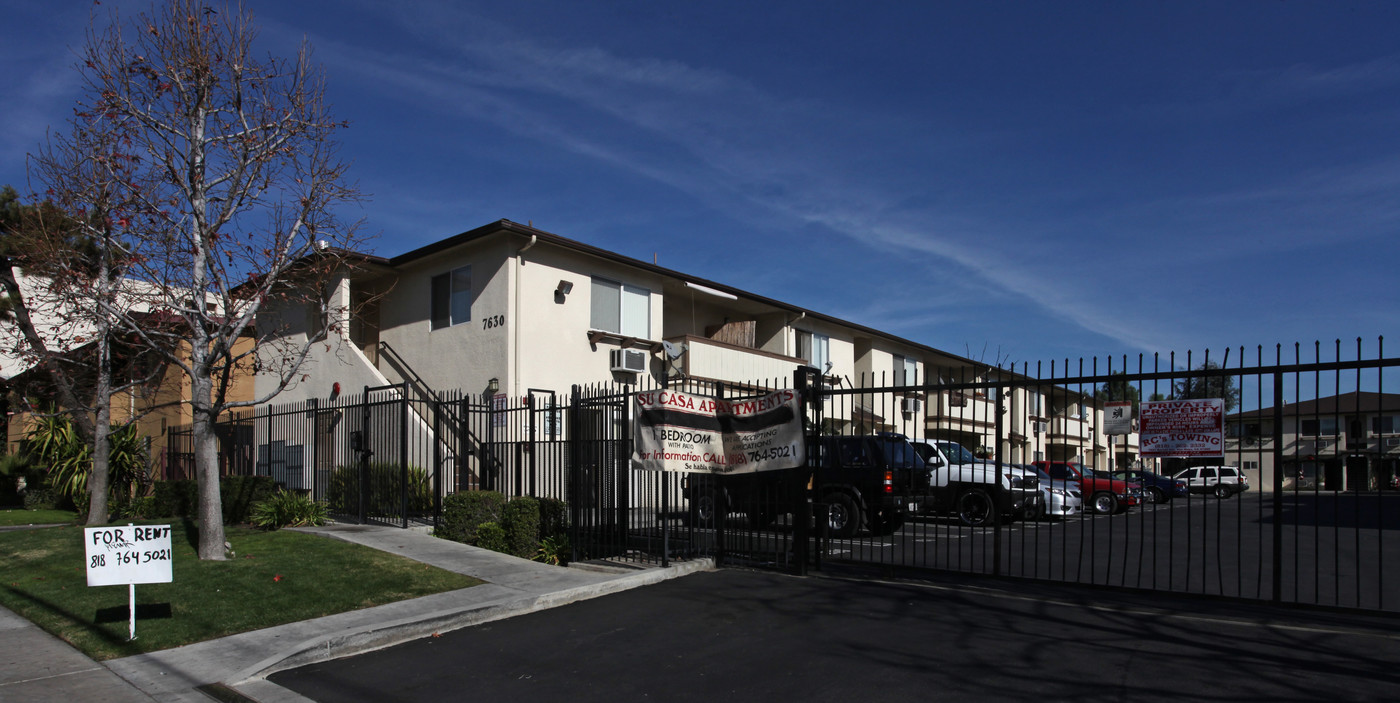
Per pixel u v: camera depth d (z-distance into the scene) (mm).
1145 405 8070
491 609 8070
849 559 10359
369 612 7996
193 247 10977
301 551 10891
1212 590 9203
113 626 7605
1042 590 8711
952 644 6711
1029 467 21062
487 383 17906
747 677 6098
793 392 9828
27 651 7012
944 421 29078
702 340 21047
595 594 8906
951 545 13289
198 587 8945
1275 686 5520
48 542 12250
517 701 5824
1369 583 9711
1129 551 12734
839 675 6055
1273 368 7367
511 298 17656
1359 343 6895
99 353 14445
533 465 11836
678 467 9812
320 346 19719
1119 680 5727
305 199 11609
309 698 5984
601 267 19609
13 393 17125
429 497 14953
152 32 10758
